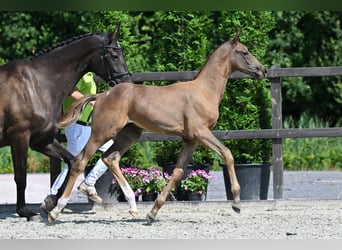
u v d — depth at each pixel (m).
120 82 11.73
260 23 13.44
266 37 13.48
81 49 11.73
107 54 11.72
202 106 11.00
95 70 11.86
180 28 13.44
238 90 13.32
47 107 11.47
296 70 12.98
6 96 11.29
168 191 11.20
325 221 11.38
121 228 10.91
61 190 11.62
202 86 11.16
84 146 11.46
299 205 12.95
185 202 12.84
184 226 11.05
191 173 13.10
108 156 11.40
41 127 11.41
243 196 13.15
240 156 13.30
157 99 11.02
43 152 11.73
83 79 12.56
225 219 11.72
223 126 13.30
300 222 11.31
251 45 13.37
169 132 11.05
